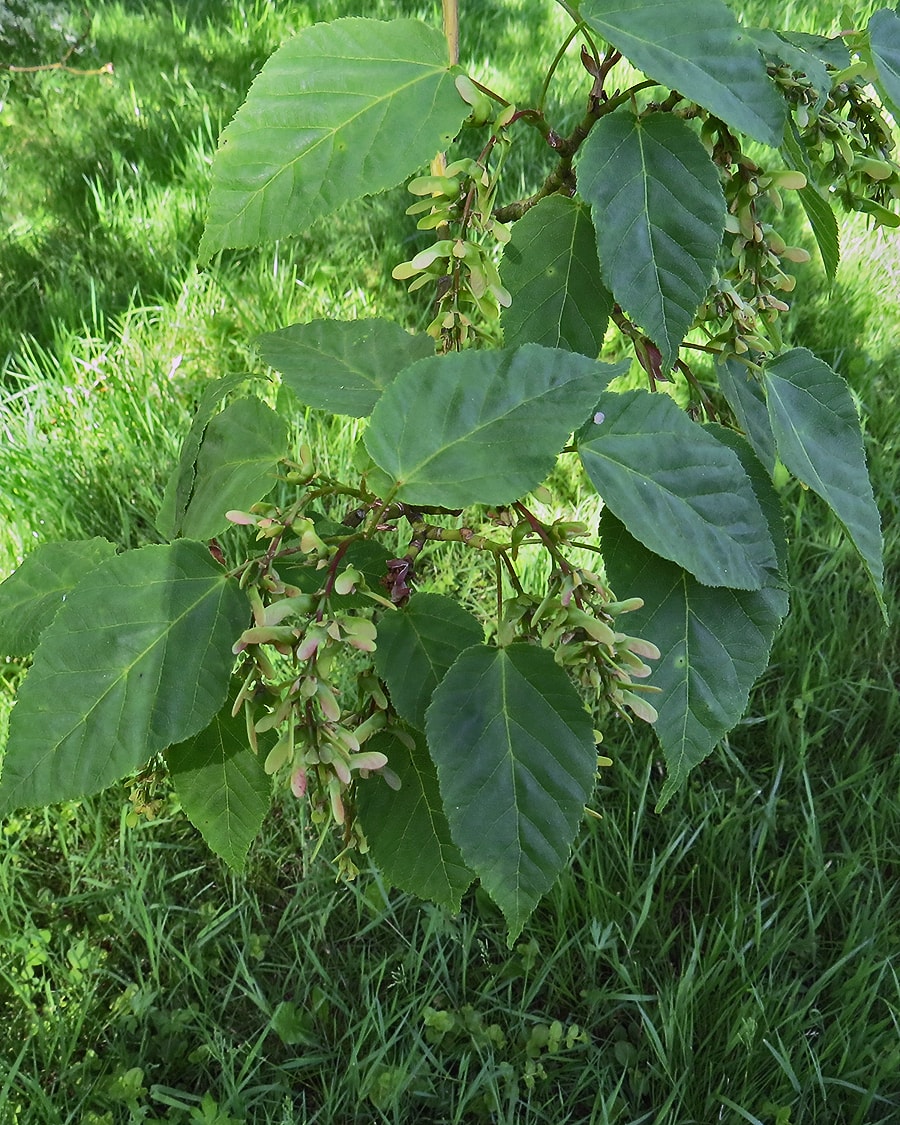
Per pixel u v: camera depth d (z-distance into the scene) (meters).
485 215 0.54
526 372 0.55
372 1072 0.98
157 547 0.57
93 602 0.56
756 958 1.08
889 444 1.53
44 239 1.86
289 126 0.54
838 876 1.14
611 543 0.60
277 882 1.18
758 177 0.57
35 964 1.09
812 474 0.60
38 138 2.04
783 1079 1.01
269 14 2.42
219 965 1.12
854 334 1.71
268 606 0.54
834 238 0.63
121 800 1.18
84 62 2.24
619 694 0.55
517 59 2.24
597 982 1.11
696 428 0.58
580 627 0.54
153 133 2.09
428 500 0.54
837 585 1.38
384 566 0.62
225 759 0.64
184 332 1.65
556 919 1.11
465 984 1.07
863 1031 1.00
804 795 1.23
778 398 0.61
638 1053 1.04
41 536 1.38
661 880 1.14
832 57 0.58
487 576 1.36
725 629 0.59
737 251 0.59
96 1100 1.00
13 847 1.14
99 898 1.14
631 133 0.56
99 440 1.51
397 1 2.39
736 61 0.52
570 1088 1.04
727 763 1.25
